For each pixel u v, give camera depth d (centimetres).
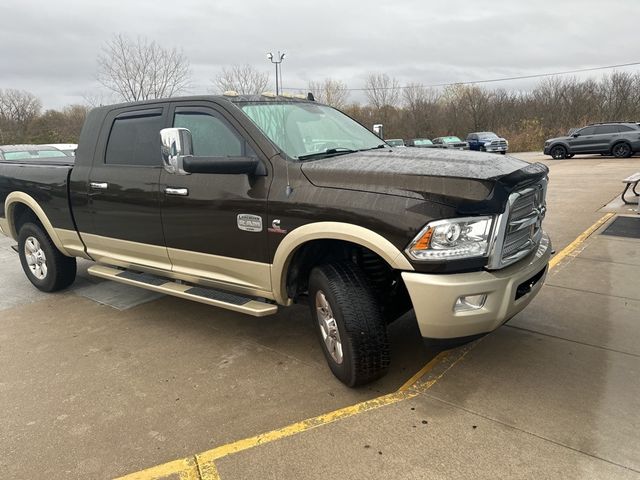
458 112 5481
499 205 278
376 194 292
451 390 322
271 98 407
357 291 312
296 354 390
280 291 352
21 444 290
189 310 498
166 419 308
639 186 1198
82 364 389
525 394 313
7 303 547
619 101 5012
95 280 623
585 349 368
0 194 574
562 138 2377
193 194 380
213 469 259
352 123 450
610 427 276
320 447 272
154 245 425
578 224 789
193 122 395
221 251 375
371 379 322
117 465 268
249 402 323
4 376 374
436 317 279
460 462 254
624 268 551
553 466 248
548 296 477
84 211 479
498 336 396
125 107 453
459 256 275
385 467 254
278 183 336
